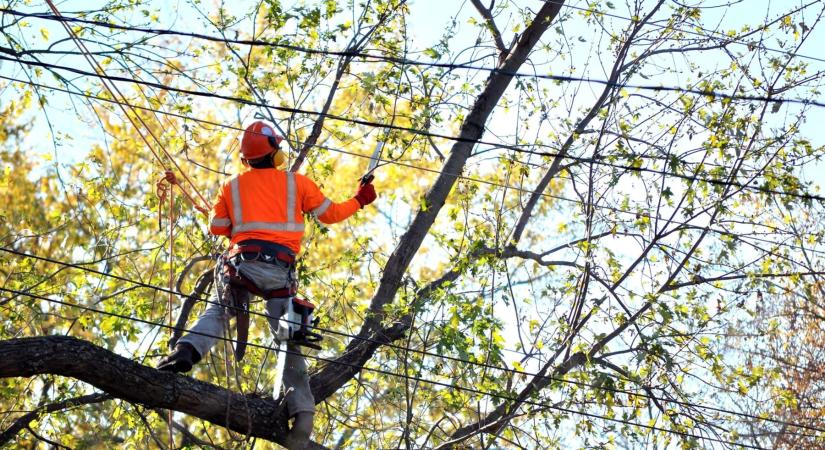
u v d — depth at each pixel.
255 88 11.47
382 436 11.14
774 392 11.35
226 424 8.54
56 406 10.43
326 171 11.34
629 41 11.56
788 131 11.09
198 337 7.94
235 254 7.95
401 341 10.75
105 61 11.29
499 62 11.57
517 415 10.02
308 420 8.70
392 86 11.35
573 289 10.73
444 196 11.07
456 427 10.52
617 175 10.70
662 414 10.45
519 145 11.23
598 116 11.18
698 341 10.70
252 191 8.05
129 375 8.31
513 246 11.46
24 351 8.01
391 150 11.31
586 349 10.16
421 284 10.58
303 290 11.09
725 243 11.02
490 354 9.82
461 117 11.41
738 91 11.23
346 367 10.30
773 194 10.92
